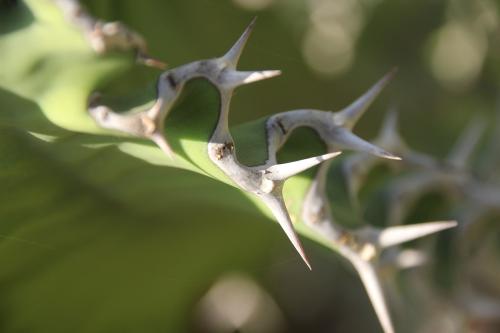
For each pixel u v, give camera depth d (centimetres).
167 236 24
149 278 24
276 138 20
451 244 24
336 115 20
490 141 28
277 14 27
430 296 25
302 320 30
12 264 22
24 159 21
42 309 24
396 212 23
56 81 19
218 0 25
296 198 20
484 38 32
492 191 25
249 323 30
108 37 19
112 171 21
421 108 30
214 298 29
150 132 19
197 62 19
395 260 22
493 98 31
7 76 19
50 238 22
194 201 23
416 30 31
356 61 29
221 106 19
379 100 29
